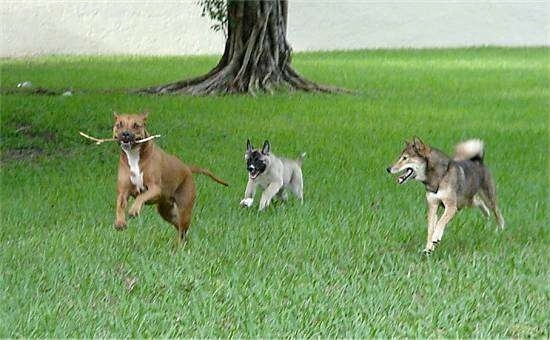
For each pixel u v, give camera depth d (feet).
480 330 28.76
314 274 33.50
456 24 122.31
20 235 39.58
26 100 73.92
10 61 105.60
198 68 98.58
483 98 79.82
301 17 118.21
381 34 120.67
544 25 123.44
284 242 37.88
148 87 82.17
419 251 37.01
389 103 76.23
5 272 34.17
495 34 122.93
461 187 37.19
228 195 46.32
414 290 32.22
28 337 27.99
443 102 77.25
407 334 28.30
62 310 30.25
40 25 112.37
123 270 34.45
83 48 113.60
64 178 50.62
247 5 81.15
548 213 43.27
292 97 78.64
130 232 39.45
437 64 103.40
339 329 28.60
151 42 114.32
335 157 55.31
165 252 36.60
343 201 44.88
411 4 120.88
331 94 80.84
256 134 62.28
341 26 119.44
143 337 27.94
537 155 57.00
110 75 92.79
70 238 38.55
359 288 32.32
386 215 42.01
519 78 92.84
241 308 30.17
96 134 62.23
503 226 40.04
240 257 35.81
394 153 56.80
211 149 57.67
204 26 114.42
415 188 47.47
